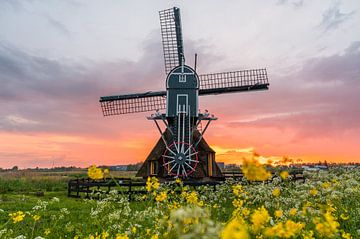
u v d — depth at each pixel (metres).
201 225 2.04
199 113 25.69
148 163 24.67
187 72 26.03
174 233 3.03
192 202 5.99
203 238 1.93
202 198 11.00
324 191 8.95
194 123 25.55
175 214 2.21
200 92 28.67
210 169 24.42
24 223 10.97
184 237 1.99
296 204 7.75
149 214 6.06
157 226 5.22
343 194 8.94
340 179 11.88
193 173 23.34
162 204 6.39
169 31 29.83
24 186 30.12
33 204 16.97
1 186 27.47
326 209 5.08
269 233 3.25
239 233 1.82
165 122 25.55
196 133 25.70
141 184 16.89
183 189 8.05
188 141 23.98
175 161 23.09
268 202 8.28
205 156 24.80
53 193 25.38
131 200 14.50
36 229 9.91
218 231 1.96
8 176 40.66
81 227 8.85
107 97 28.70
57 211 14.17
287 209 7.55
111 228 6.57
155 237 4.23
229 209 9.49
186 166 23.30
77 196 21.17
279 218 6.20
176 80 25.91
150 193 6.98
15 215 6.73
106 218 7.32
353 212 7.76
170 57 29.34
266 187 9.73
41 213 13.07
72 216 12.48
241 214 4.65
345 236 4.04
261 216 3.37
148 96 29.23
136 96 29.05
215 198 11.80
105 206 7.61
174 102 25.45
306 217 5.51
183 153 23.27
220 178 24.91
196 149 24.70
